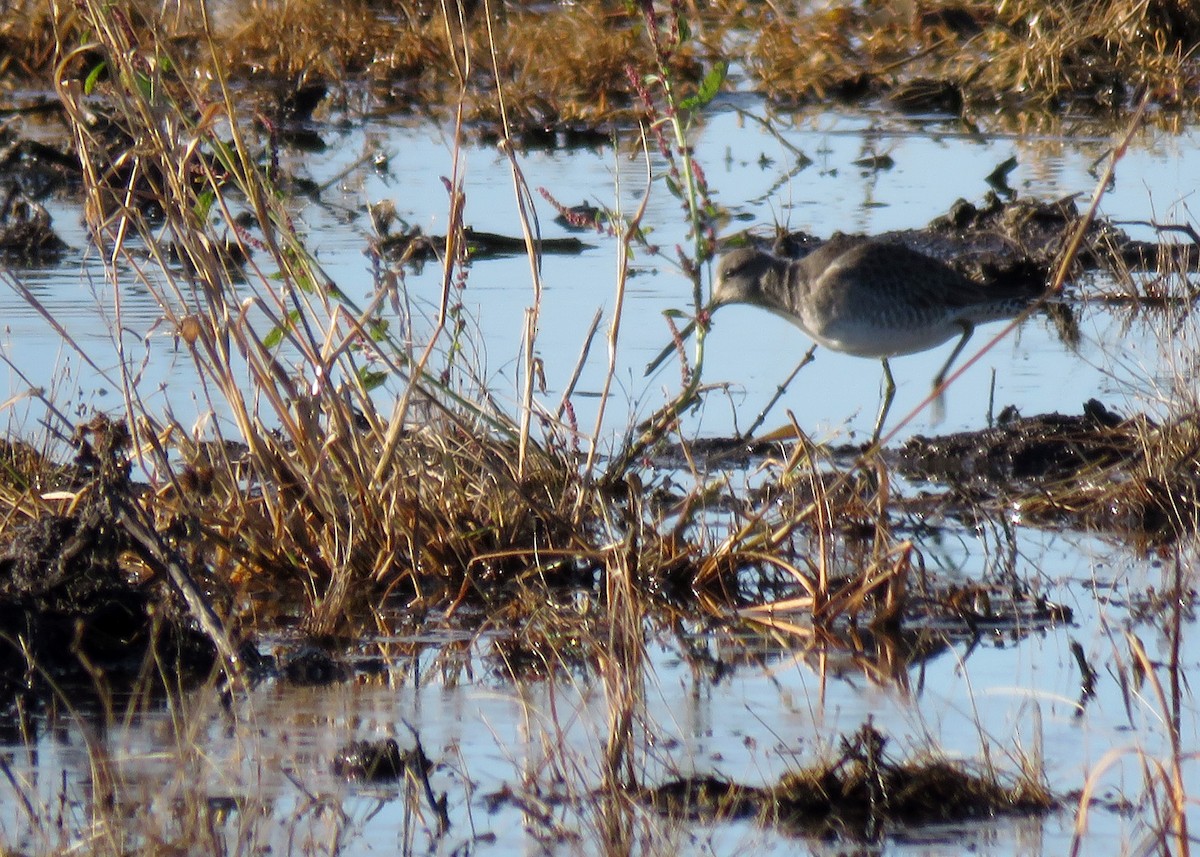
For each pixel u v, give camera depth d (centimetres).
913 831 734
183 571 942
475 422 1184
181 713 870
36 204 1798
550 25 2720
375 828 734
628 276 1712
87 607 949
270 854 707
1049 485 1245
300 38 2623
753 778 788
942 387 1037
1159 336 1386
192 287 1095
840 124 2458
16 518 1040
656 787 774
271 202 1155
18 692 902
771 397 1442
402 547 1079
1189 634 970
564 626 998
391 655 964
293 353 1384
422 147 2269
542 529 1102
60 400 1294
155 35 1046
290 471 1088
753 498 1206
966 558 1117
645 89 1243
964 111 2536
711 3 2973
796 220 1891
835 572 1081
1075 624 999
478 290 1627
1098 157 2206
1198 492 1196
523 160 2209
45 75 2542
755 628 1014
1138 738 823
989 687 900
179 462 1211
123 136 1970
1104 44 2616
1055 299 1684
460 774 792
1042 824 740
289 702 888
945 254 1792
